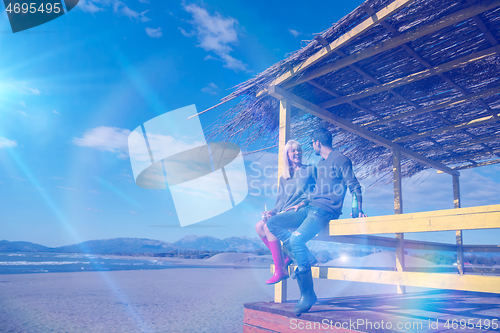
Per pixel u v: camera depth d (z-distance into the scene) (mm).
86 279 11859
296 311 2115
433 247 5031
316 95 3727
